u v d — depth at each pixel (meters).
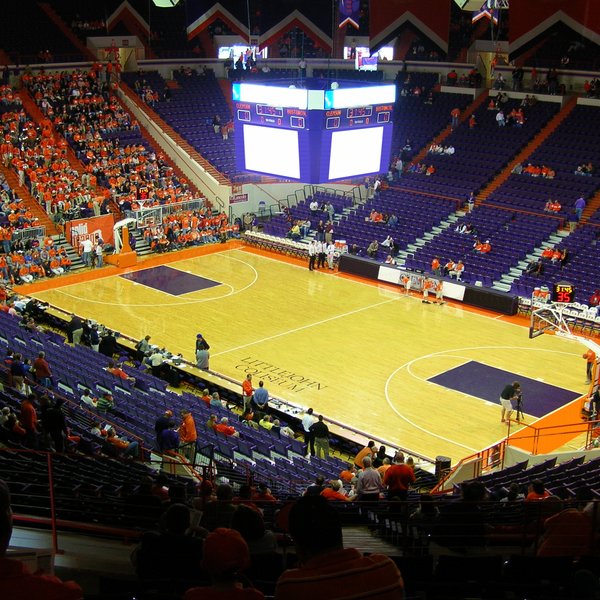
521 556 6.84
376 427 25.47
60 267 40.03
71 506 9.19
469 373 29.66
